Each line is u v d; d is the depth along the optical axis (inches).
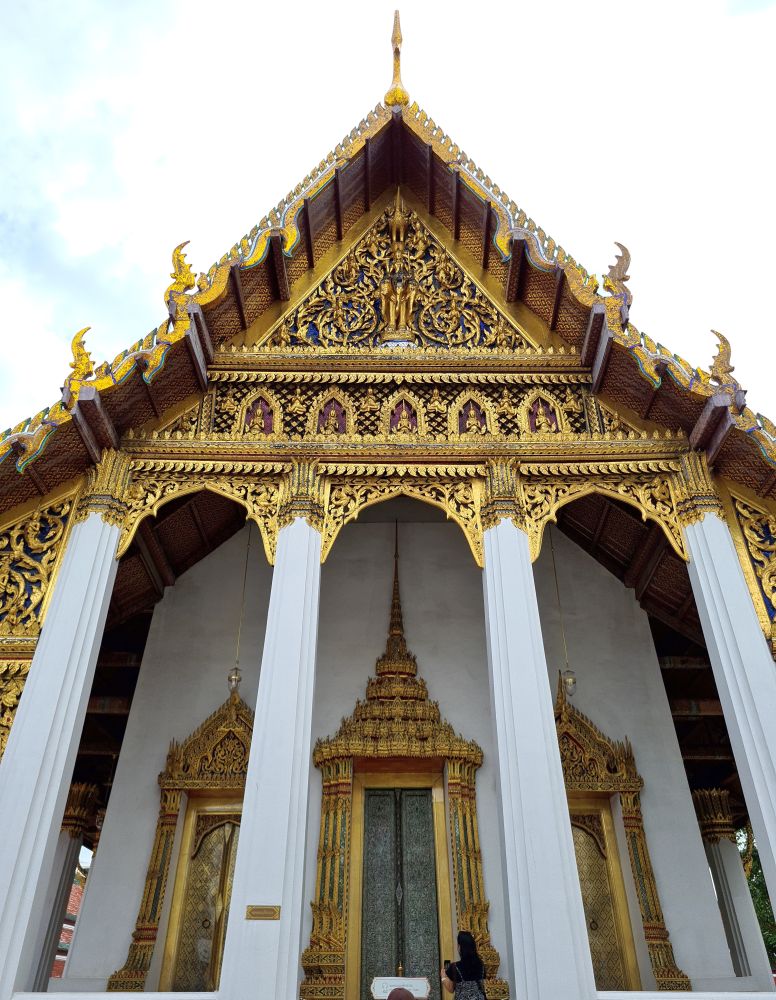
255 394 336.2
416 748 353.1
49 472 292.8
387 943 323.6
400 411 332.2
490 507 297.0
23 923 214.2
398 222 393.7
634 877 338.0
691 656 411.2
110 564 283.0
